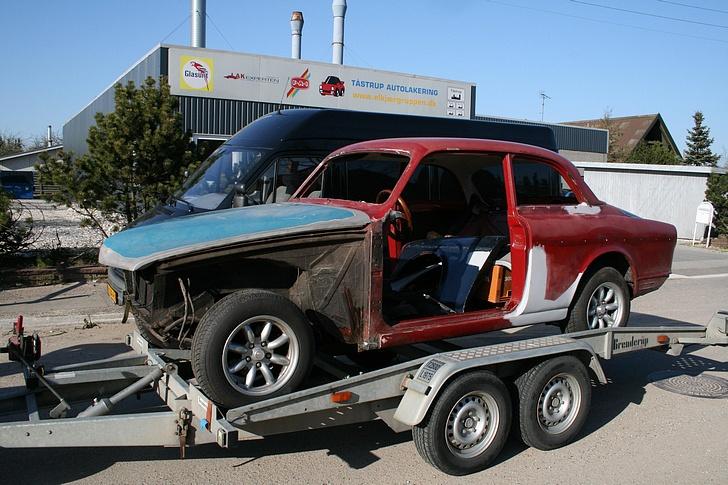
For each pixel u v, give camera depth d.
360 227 4.31
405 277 5.33
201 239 4.01
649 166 25.41
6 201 11.21
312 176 5.76
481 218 6.29
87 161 11.12
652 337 5.65
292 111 9.21
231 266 4.28
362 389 4.09
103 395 4.70
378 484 4.21
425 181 6.41
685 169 24.47
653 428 5.27
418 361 4.32
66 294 9.93
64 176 11.16
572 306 5.50
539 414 4.66
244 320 3.89
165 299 4.12
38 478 4.18
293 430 3.93
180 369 4.75
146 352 4.70
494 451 4.41
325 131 8.95
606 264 5.79
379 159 5.63
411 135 9.70
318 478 4.28
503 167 5.18
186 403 4.03
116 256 4.10
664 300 11.34
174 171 11.27
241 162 8.59
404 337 4.44
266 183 8.40
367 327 4.32
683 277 14.31
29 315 8.61
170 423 3.92
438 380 4.09
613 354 5.34
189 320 4.21
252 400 3.92
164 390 4.43
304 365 4.09
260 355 3.98
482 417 4.38
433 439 4.14
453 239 5.55
